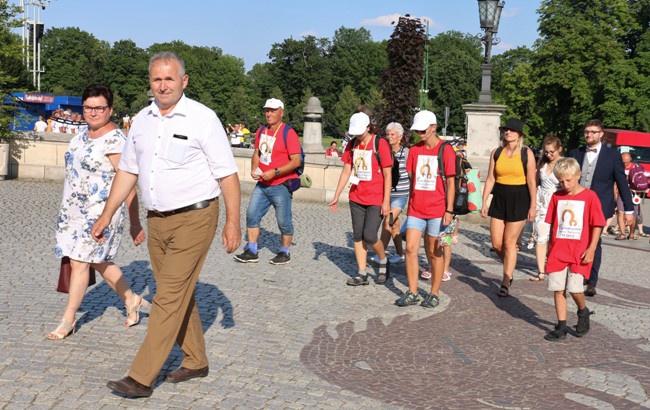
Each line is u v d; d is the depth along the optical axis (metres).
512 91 64.88
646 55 51.88
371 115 8.98
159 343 4.62
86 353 5.48
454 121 110.81
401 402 4.93
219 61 127.25
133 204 5.77
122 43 116.62
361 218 8.53
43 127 21.89
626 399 5.20
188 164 4.66
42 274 8.16
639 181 15.64
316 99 18.00
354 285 8.59
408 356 6.02
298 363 5.64
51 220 12.24
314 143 17.97
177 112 4.65
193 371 5.09
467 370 5.73
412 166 7.78
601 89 53.78
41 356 5.34
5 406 4.39
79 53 117.94
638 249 13.75
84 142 5.71
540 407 4.97
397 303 7.78
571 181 6.74
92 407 4.46
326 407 4.74
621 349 6.55
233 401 4.73
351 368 5.62
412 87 30.31
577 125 56.53
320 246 11.34
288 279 8.74
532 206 8.61
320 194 17.97
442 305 7.95
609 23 55.47
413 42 29.91
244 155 18.62
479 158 18.06
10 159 18.59
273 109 9.42
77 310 6.32
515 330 7.06
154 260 4.89
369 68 132.50
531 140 60.72
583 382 5.55
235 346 5.94
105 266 6.02
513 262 8.68
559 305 6.81
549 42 55.50
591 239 6.73
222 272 8.88
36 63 51.19
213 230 4.79
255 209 9.50
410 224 7.74
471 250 12.13
